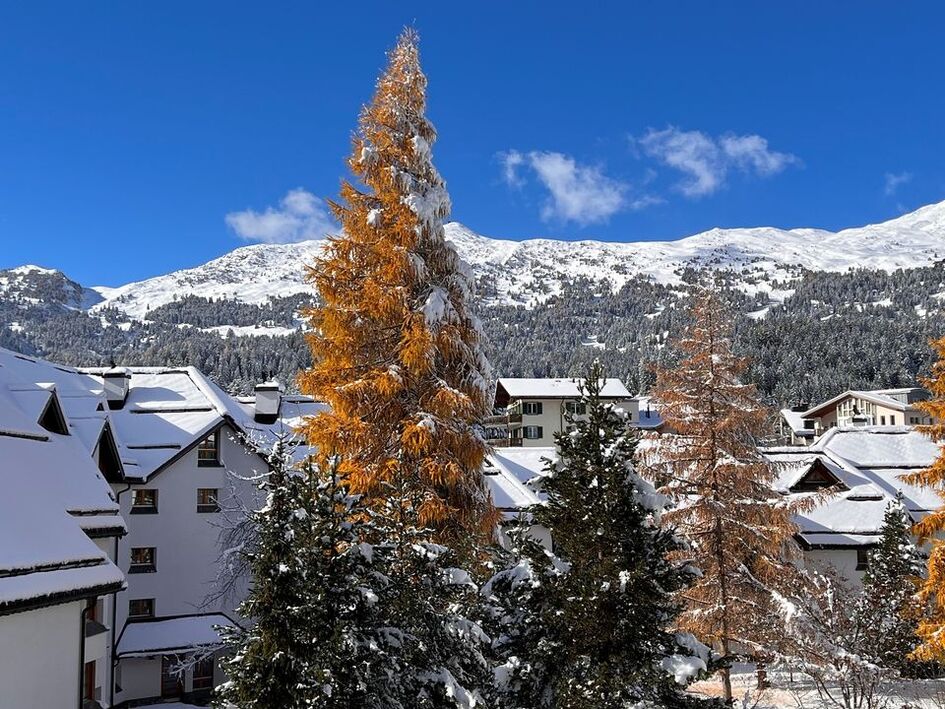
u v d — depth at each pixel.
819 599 21.56
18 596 13.49
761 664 23.14
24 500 16.28
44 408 22.42
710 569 22.81
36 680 14.73
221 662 11.59
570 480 13.48
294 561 11.20
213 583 30.97
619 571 12.64
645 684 12.21
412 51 21.30
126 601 29.39
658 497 13.27
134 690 28.80
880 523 35.38
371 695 11.73
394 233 19.98
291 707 10.81
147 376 36.75
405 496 14.41
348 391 19.08
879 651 20.17
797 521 35.59
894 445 44.19
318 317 20.16
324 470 12.72
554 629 12.98
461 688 12.50
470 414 19.66
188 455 31.97
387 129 20.84
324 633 11.14
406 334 19.23
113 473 28.20
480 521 18.61
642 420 103.19
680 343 24.83
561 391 98.00
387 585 12.38
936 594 22.39
